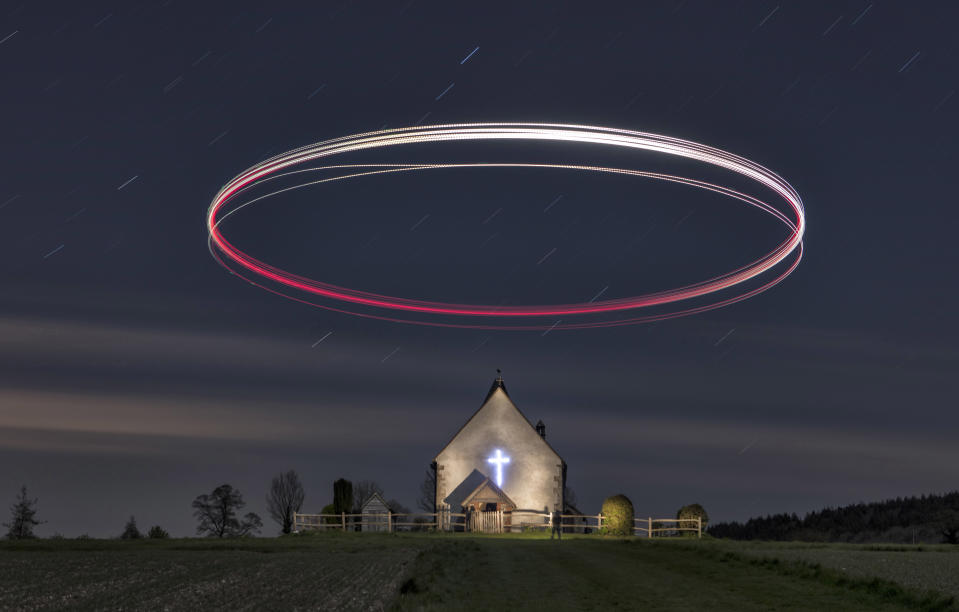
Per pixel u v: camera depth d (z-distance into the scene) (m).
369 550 43.41
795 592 26.45
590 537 61.44
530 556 39.25
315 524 68.12
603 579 30.17
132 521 107.50
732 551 37.25
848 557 35.59
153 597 26.03
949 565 32.19
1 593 27.00
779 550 40.84
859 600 24.77
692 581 29.55
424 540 52.16
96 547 45.88
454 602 23.95
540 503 72.31
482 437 73.62
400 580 28.25
